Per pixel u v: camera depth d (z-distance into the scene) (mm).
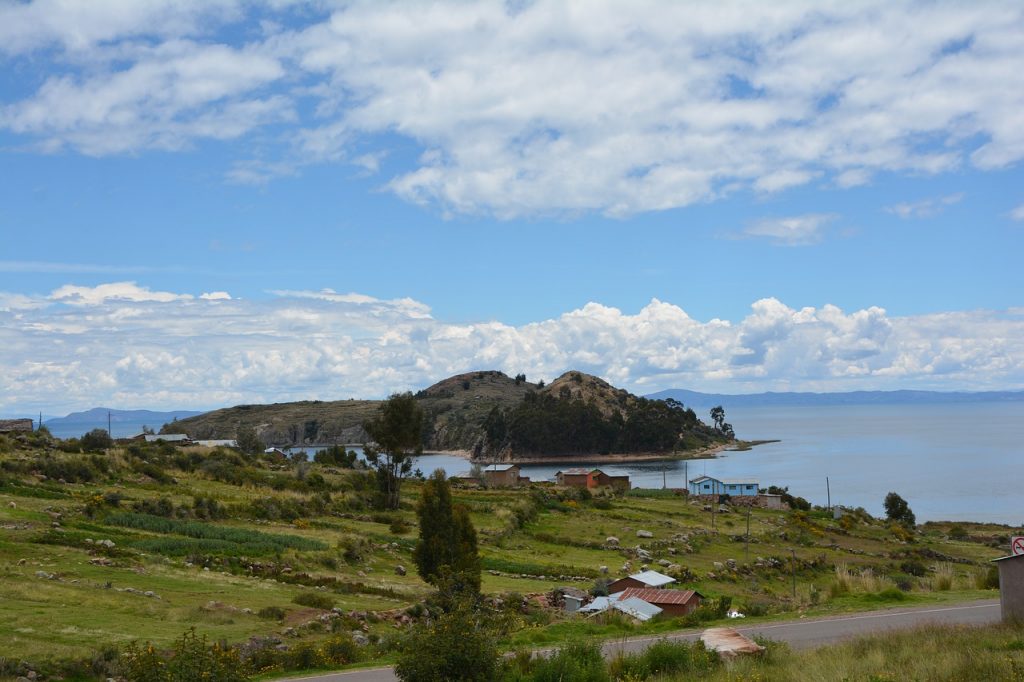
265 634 33625
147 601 37469
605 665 21016
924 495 164250
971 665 17828
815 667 18859
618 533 92938
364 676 25719
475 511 99562
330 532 71438
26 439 91250
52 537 48156
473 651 20078
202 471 96250
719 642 23438
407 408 102438
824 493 167625
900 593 35656
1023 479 190375
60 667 25938
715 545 90375
